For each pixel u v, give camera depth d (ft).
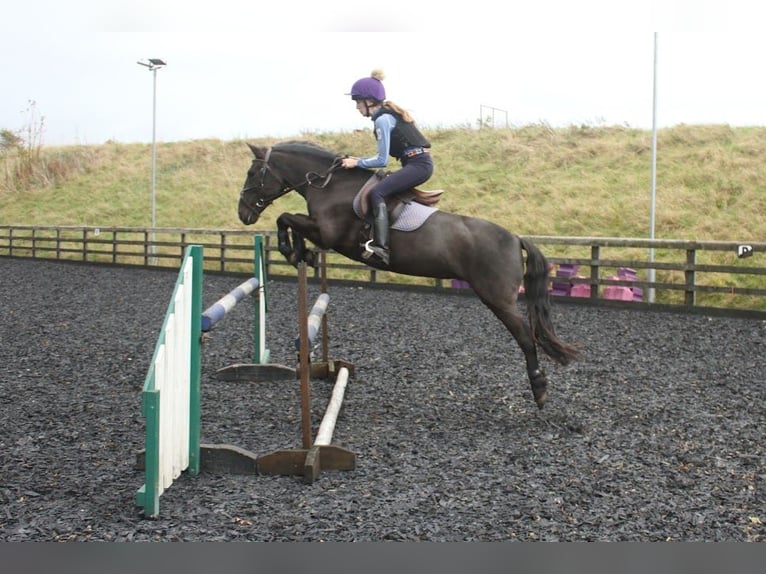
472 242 18.26
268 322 35.68
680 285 39.73
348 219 18.53
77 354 27.14
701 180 61.21
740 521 12.32
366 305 41.57
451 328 33.53
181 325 13.73
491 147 82.43
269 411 19.60
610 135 79.41
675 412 19.54
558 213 61.87
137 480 14.08
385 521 12.16
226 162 96.78
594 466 15.15
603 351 28.50
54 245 80.02
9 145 107.04
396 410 19.75
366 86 18.39
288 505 12.85
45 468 14.73
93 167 101.55
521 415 19.31
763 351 28.48
